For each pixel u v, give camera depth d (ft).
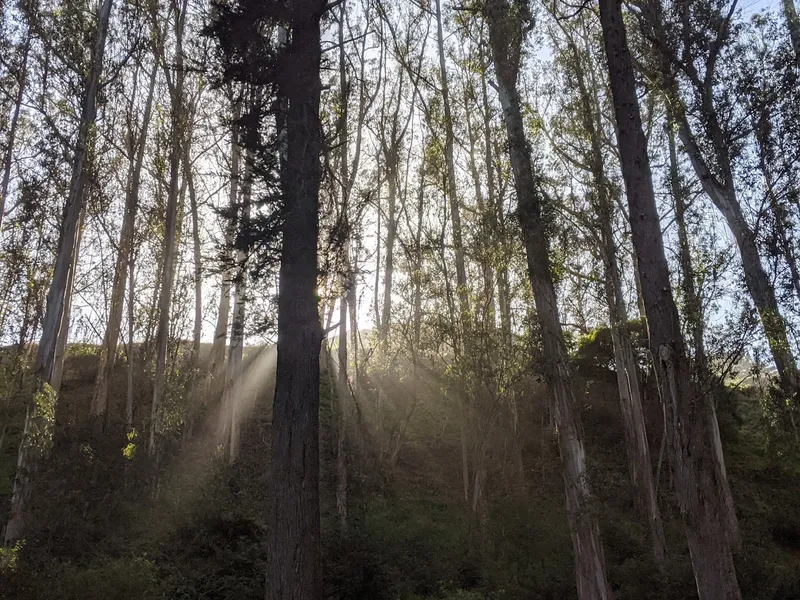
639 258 33.27
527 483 67.92
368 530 44.34
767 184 42.63
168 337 61.93
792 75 42.75
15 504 40.57
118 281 70.18
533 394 72.64
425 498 60.95
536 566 44.65
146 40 61.46
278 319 32.73
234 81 35.68
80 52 56.85
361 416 66.18
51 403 44.68
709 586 28.45
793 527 59.77
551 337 40.70
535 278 41.81
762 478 69.87
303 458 29.91
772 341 41.83
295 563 28.12
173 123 61.67
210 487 51.57
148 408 66.23
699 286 35.42
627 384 60.95
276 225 32.71
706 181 49.75
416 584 40.96
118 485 50.39
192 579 37.60
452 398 62.85
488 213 54.44
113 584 31.12
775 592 42.14
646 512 55.83
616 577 43.55
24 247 69.36
